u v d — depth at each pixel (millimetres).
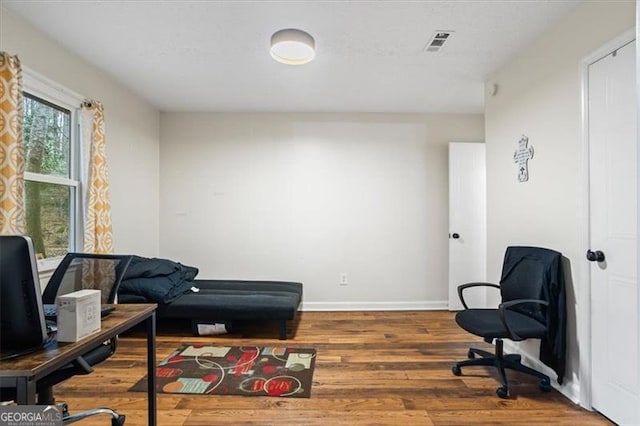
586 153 2033
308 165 4227
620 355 1836
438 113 4223
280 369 2533
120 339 3127
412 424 1886
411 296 4230
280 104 3936
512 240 2760
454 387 2287
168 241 4230
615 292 1864
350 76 3143
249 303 3184
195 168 4242
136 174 3693
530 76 2553
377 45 2557
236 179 4242
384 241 4234
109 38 2475
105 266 1827
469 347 2986
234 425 1861
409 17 2191
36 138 2486
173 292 3303
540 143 2436
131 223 3602
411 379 2395
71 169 2791
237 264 4242
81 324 1193
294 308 3203
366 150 4227
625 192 1802
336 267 4230
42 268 2480
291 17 2197
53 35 2432
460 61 2811
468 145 4164
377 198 4238
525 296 2373
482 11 2127
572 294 2143
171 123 4230
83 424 1888
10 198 2021
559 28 2246
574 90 2117
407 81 3250
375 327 3531
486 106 3193
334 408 2031
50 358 1048
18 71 2092
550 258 2232
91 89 2936
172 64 2906
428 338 3209
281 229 4238
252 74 3111
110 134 3219
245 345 3006
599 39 1930
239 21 2246
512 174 2766
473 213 4172
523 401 2117
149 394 1658
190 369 2523
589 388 2023
